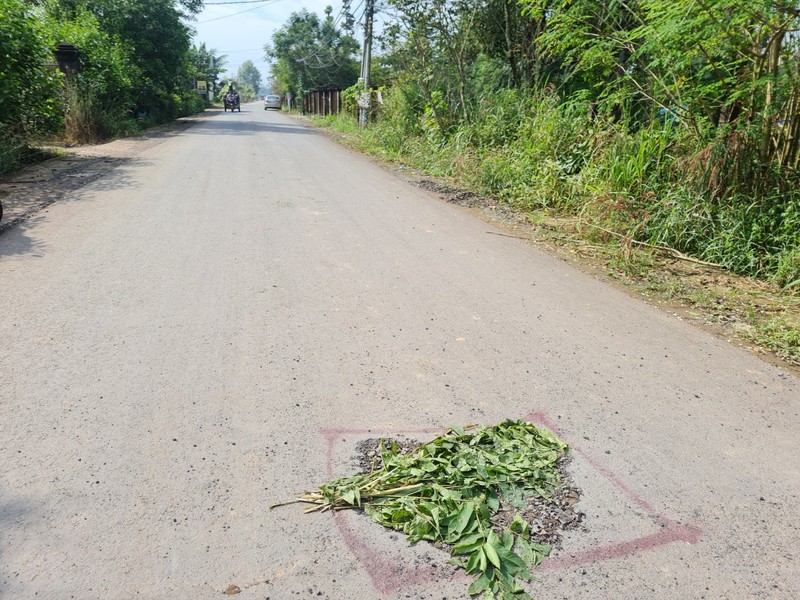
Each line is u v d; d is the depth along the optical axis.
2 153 9.97
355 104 25.14
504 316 4.80
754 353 4.41
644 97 8.98
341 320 4.53
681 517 2.60
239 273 5.45
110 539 2.33
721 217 6.77
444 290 5.34
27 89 11.69
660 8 7.02
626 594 2.18
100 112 16.64
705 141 7.46
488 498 2.60
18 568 2.18
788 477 2.92
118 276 5.20
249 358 3.84
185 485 2.64
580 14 8.79
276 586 2.16
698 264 6.62
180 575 2.18
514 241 7.25
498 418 3.30
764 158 6.91
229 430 3.06
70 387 3.38
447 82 14.56
